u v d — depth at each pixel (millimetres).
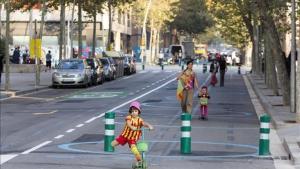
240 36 72750
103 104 31125
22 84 45031
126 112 26891
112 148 15828
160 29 115188
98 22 90625
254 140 18547
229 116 25969
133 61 66688
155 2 100188
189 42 116938
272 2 27641
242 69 87000
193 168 13539
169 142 17859
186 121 15812
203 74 67125
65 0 53750
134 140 12805
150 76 62250
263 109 29266
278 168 13586
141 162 12781
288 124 21078
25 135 19281
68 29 83812
